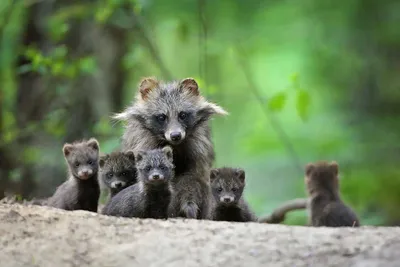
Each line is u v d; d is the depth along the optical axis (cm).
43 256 785
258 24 2688
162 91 1145
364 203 2111
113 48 1900
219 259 766
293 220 1681
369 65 2656
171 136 1075
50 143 1788
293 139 2638
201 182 1084
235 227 834
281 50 2884
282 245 785
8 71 1914
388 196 2181
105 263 773
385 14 2609
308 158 2497
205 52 1723
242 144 2867
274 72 2962
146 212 963
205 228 830
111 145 1447
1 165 1673
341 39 2681
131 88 2158
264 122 2809
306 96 1656
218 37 2122
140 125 1147
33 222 841
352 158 2405
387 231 817
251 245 788
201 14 1762
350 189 2152
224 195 1041
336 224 1096
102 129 1692
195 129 1123
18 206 897
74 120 1791
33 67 1630
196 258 769
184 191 1051
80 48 1888
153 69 2028
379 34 2614
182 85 1155
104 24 1844
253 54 2848
